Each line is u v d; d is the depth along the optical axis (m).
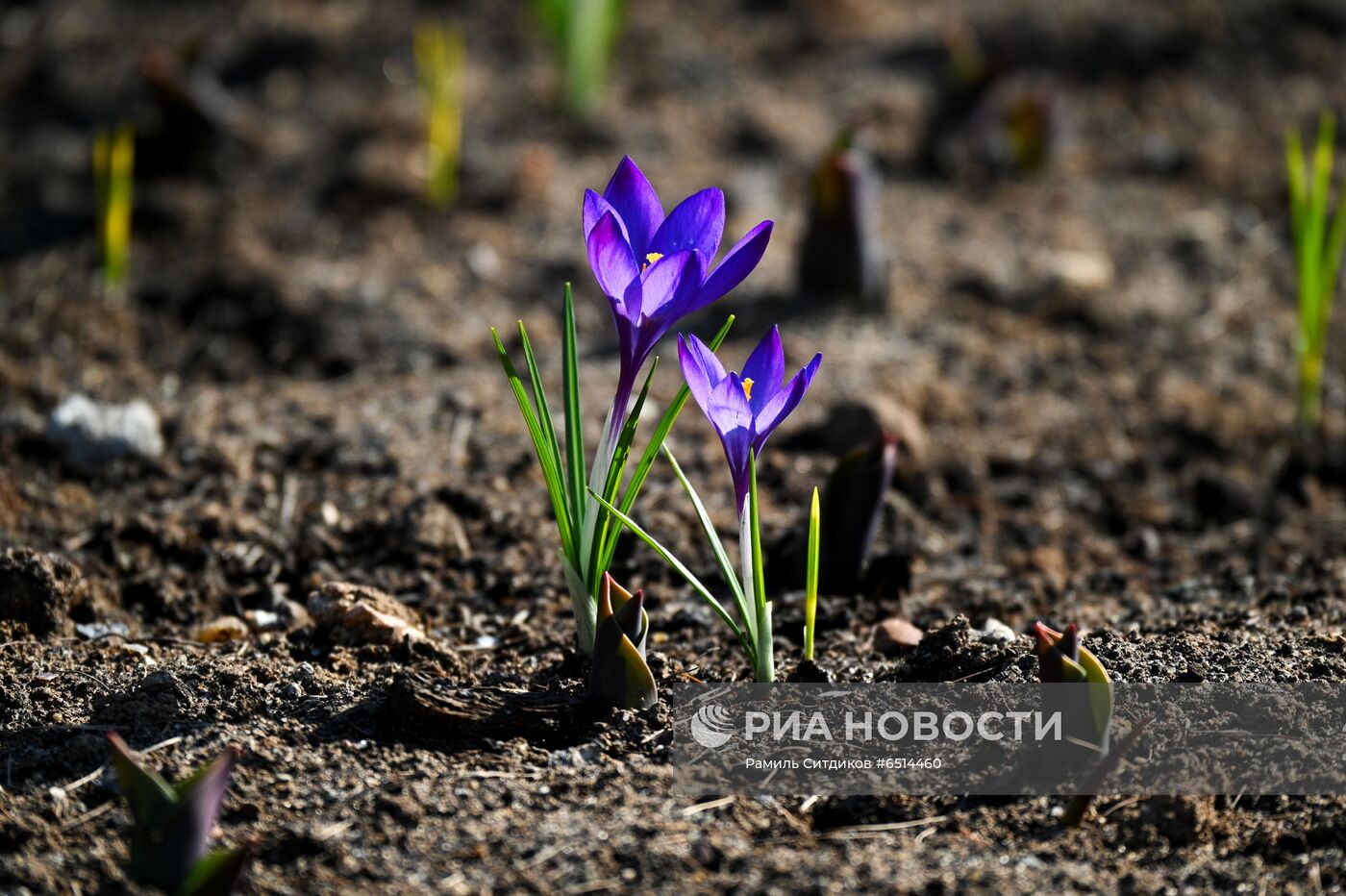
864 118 8.88
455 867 2.96
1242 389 6.43
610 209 2.96
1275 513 5.49
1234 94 9.38
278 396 6.00
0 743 3.39
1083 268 7.23
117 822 3.09
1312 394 6.03
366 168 8.07
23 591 4.07
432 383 6.08
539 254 7.38
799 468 5.38
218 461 5.32
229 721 3.50
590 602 3.67
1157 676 3.62
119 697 3.55
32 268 7.08
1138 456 5.90
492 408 5.80
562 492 3.55
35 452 5.30
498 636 4.30
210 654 4.03
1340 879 2.98
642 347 3.23
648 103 8.99
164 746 3.37
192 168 8.02
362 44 9.66
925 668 3.73
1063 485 5.68
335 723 3.51
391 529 4.89
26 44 9.83
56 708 3.57
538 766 3.33
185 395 6.00
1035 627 3.24
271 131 8.59
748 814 3.18
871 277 6.87
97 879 2.90
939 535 5.25
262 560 4.75
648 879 2.93
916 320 6.84
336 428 5.62
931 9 10.44
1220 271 7.45
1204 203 8.18
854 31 10.08
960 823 3.16
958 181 8.38
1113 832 3.13
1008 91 9.10
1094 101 9.27
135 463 5.30
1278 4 10.30
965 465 5.70
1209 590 4.76
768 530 4.92
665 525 4.89
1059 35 9.95
